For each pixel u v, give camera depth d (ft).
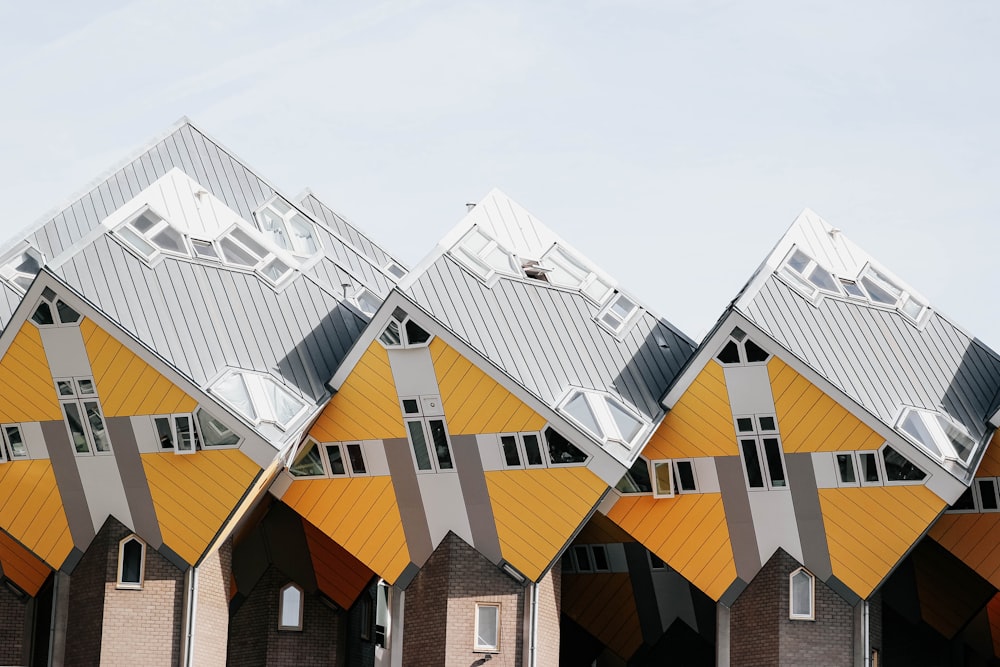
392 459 131.13
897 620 155.63
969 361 142.10
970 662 155.02
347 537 133.28
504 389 127.54
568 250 145.38
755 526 131.95
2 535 138.92
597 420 128.47
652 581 153.48
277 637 147.64
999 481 139.64
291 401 127.65
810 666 129.39
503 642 128.26
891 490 128.26
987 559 140.87
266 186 170.30
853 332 135.33
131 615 122.62
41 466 125.80
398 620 131.75
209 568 126.72
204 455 122.21
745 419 130.52
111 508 124.47
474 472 129.18
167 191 134.72
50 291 121.90
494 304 133.28
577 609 157.79
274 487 133.90
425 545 131.54
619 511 135.64
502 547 129.49
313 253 165.37
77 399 123.85
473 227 139.03
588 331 137.49
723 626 133.18
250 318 131.44
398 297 128.57
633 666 157.38
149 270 127.03
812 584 130.93
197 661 124.26
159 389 122.21
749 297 131.13
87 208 151.43
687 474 133.18
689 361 131.75
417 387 129.39
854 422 128.16
